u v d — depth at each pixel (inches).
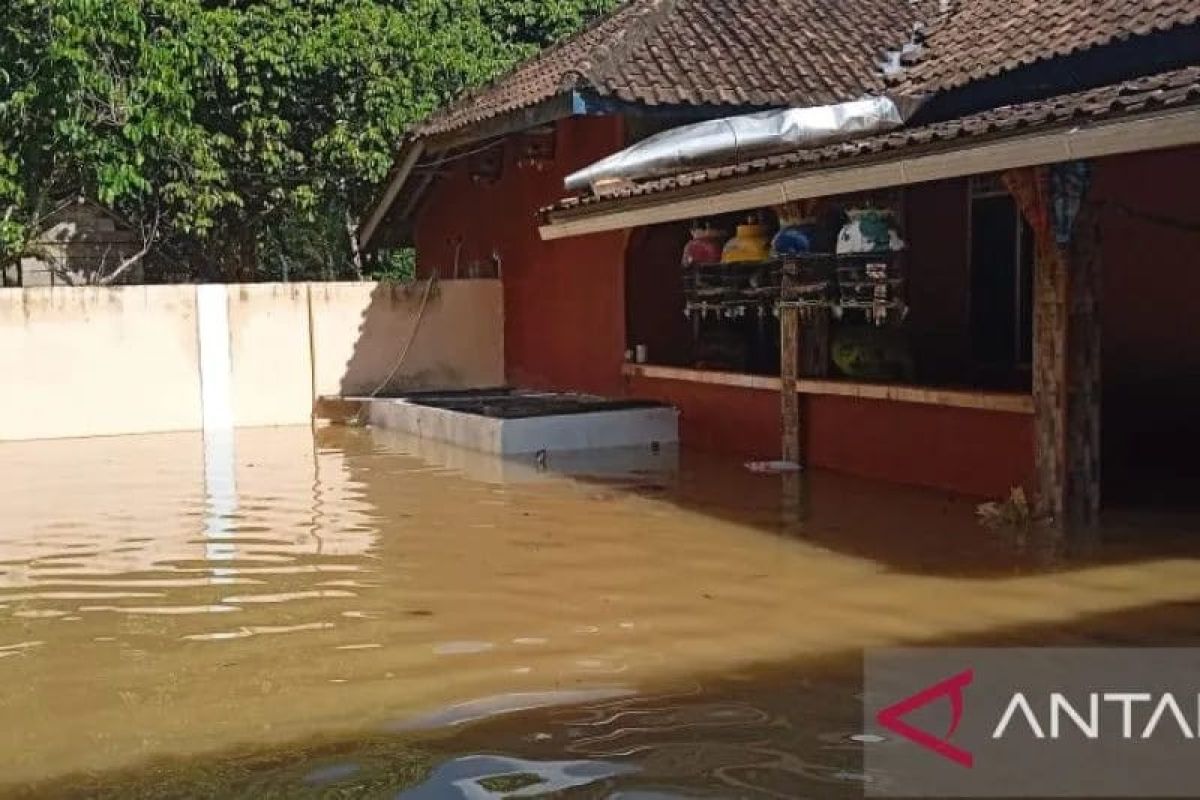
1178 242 397.4
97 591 294.2
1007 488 363.6
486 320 690.2
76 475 483.8
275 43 738.2
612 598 273.9
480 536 344.8
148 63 634.2
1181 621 240.1
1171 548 300.0
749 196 388.8
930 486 394.0
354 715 204.5
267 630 256.8
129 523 379.6
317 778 179.0
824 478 423.2
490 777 177.2
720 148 450.6
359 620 262.7
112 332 624.1
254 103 746.2
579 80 522.9
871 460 420.5
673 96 531.2
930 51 561.9
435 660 233.3
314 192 786.2
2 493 441.4
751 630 245.3
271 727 200.4
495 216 691.4
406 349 677.9
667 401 538.6
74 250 824.9
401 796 171.5
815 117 455.8
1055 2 513.0
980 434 373.1
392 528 359.3
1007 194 453.7
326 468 485.7
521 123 569.3
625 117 549.6
